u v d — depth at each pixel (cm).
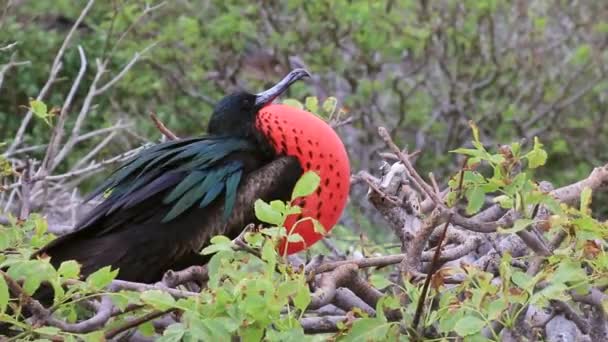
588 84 2158
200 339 643
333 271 756
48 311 674
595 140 2138
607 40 2209
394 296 692
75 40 1814
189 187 909
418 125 2086
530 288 664
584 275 677
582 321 798
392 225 868
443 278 696
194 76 1908
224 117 981
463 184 732
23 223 851
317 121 959
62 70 1773
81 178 1352
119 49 1862
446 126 2038
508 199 727
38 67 1755
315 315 838
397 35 1964
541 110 2122
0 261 715
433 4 2061
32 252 775
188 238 904
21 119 1734
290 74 1031
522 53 2108
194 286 870
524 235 737
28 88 1719
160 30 2025
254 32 1938
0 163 974
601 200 1805
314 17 1934
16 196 1273
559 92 2141
